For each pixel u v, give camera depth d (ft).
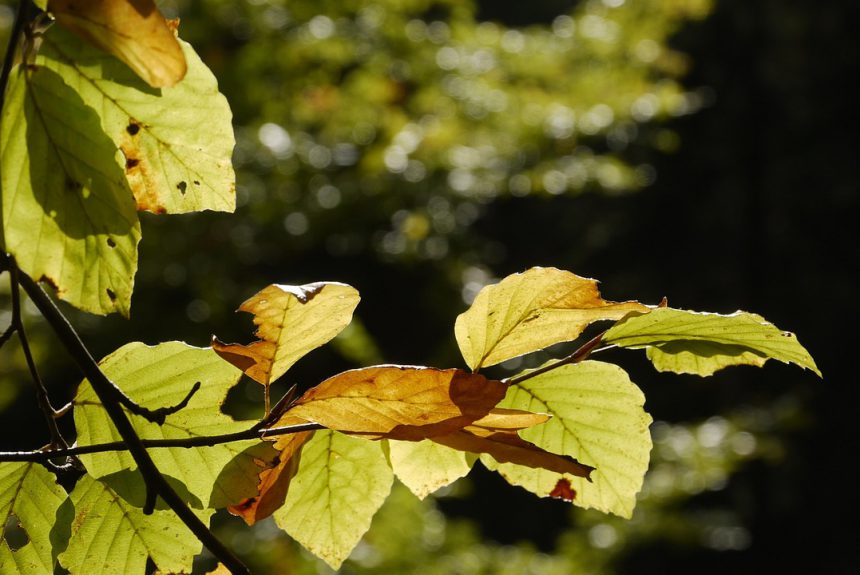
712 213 45.62
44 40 2.86
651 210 46.42
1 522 3.78
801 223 42.98
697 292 44.68
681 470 25.50
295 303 3.12
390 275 28.12
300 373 23.56
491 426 3.20
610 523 24.72
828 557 37.91
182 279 23.63
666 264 46.21
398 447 3.94
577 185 28.73
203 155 3.22
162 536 3.90
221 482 3.58
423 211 28.45
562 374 4.00
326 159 28.99
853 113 42.91
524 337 3.56
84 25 2.59
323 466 3.86
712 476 25.23
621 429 4.01
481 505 41.86
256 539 16.35
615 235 46.91
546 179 28.37
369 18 31.40
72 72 2.93
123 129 3.12
